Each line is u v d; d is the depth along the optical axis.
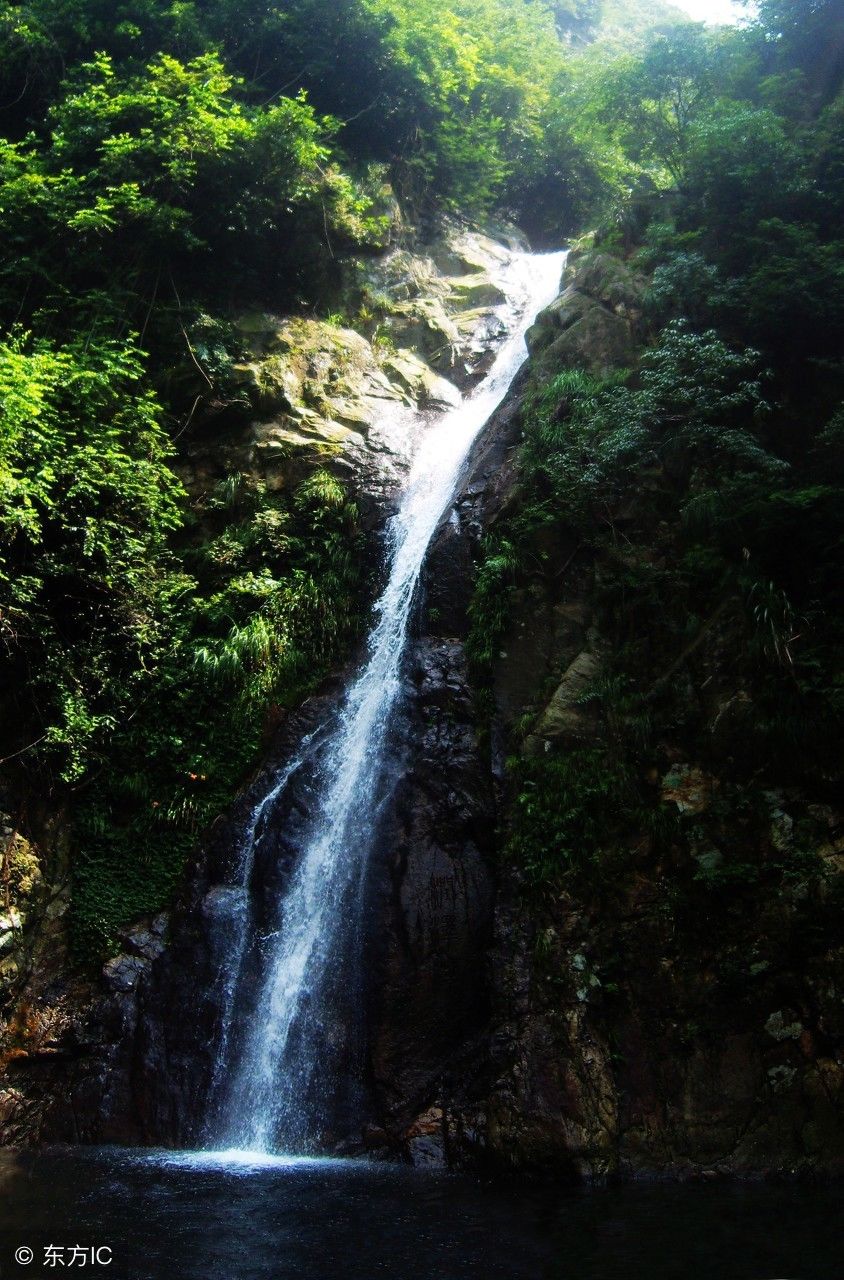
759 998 9.82
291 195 19.69
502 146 25.92
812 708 10.64
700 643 11.58
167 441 16.84
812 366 13.67
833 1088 9.30
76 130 18.95
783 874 10.12
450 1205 8.23
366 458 16.97
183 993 12.08
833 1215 7.71
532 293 21.48
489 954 10.62
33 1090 11.84
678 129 19.09
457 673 12.82
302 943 11.77
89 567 14.81
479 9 27.61
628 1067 9.73
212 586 15.73
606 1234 7.30
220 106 19.36
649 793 11.12
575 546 13.13
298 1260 6.76
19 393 13.50
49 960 12.88
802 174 14.77
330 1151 10.34
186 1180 9.23
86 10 21.66
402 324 20.14
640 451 13.18
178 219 18.38
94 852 13.58
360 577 15.45
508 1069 9.75
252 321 19.09
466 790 11.74
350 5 22.02
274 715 14.18
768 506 11.64
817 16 17.86
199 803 13.68
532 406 14.80
